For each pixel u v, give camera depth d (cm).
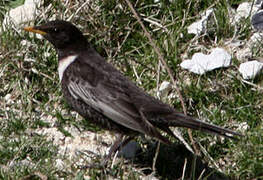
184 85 1216
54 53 1247
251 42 1306
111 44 1296
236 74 1233
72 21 1295
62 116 1183
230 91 1217
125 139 1120
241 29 1320
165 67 1151
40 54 1242
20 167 1048
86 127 1162
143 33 1307
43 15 1305
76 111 1129
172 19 1313
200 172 1097
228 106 1185
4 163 1073
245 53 1286
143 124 1020
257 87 1200
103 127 1105
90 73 1095
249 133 1120
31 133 1139
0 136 1127
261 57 1277
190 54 1288
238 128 1152
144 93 1072
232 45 1303
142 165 1111
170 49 1263
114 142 1119
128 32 1298
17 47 1245
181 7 1338
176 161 1124
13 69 1234
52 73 1231
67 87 1116
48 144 1112
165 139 988
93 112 1096
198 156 1117
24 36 1271
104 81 1080
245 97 1190
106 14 1306
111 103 1060
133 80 1239
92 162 1093
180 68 1254
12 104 1197
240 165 1088
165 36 1281
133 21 1318
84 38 1148
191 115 1187
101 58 1132
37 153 1090
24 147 1096
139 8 1328
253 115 1159
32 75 1227
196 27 1312
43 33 1141
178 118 1041
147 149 1147
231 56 1251
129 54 1282
